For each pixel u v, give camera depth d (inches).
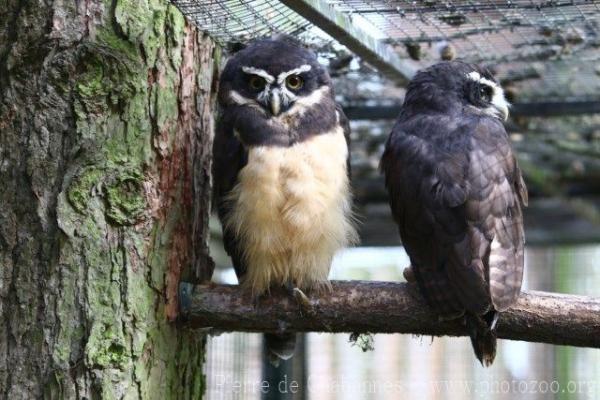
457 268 217.9
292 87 240.2
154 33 225.1
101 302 213.6
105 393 211.2
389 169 240.7
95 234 214.4
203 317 229.3
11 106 216.8
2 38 218.7
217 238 413.4
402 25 276.8
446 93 252.2
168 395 225.8
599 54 305.1
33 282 213.5
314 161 233.3
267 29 260.8
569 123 367.2
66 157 215.5
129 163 218.2
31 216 214.5
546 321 216.8
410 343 426.0
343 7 257.4
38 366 211.3
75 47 216.2
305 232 230.5
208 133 248.2
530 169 412.8
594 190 418.9
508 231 223.9
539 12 266.8
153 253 222.2
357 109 352.2
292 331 230.5
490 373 426.9
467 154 231.1
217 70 255.9
